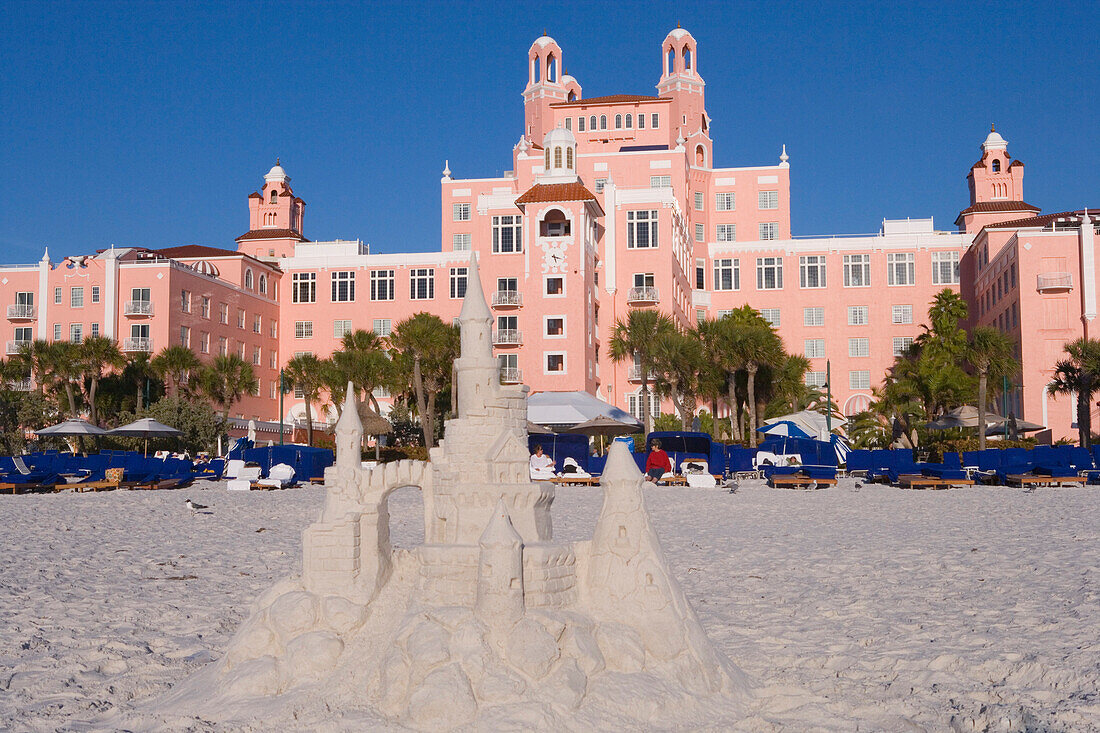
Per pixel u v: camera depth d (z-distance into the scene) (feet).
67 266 245.86
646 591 28.14
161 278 241.35
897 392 222.28
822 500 105.40
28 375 218.79
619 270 262.67
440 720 24.32
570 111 317.83
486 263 260.01
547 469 138.10
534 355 242.17
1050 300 227.81
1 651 34.17
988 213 313.12
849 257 297.53
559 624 26.32
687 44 329.72
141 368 220.43
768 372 222.89
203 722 25.39
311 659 27.58
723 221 311.88
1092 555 54.24
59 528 74.54
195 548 62.49
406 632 26.58
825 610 41.32
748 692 28.99
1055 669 30.22
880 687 29.81
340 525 29.63
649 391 257.55
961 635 35.78
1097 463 135.74
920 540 64.69
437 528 30.22
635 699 25.57
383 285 287.69
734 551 60.64
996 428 203.82
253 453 156.15
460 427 30.19
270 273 289.12
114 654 33.73
